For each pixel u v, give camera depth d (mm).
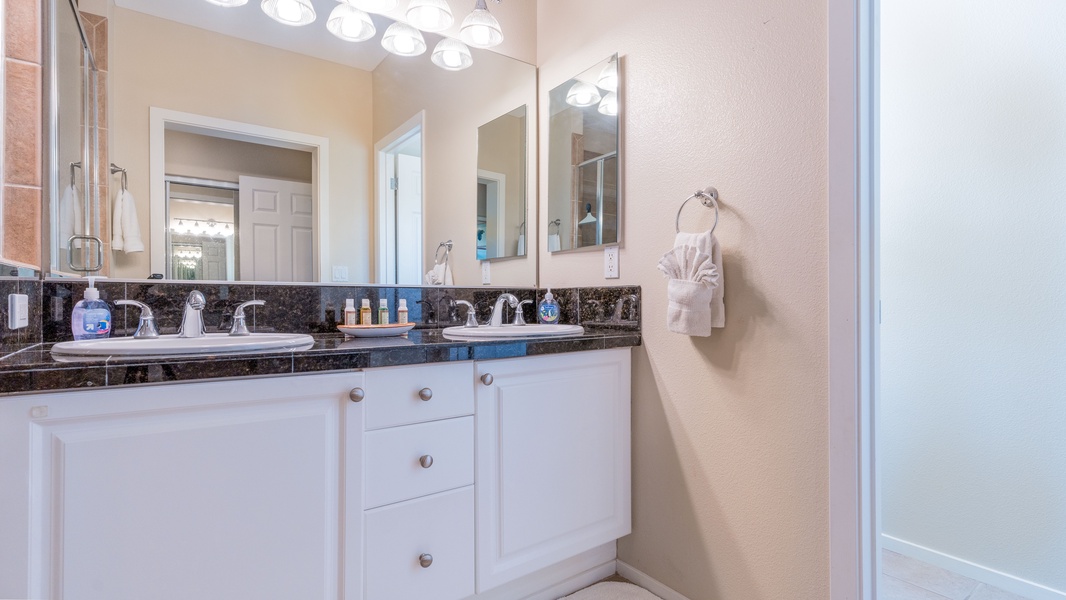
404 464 1178
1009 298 1728
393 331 1542
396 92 1825
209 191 1506
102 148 1372
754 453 1342
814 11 1220
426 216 1879
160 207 1437
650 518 1622
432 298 1890
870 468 1154
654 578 1611
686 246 1409
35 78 1242
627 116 1727
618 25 1762
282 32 1627
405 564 1181
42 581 829
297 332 1604
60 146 1317
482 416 1313
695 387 1491
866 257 1146
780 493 1286
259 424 997
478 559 1303
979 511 1773
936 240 1897
